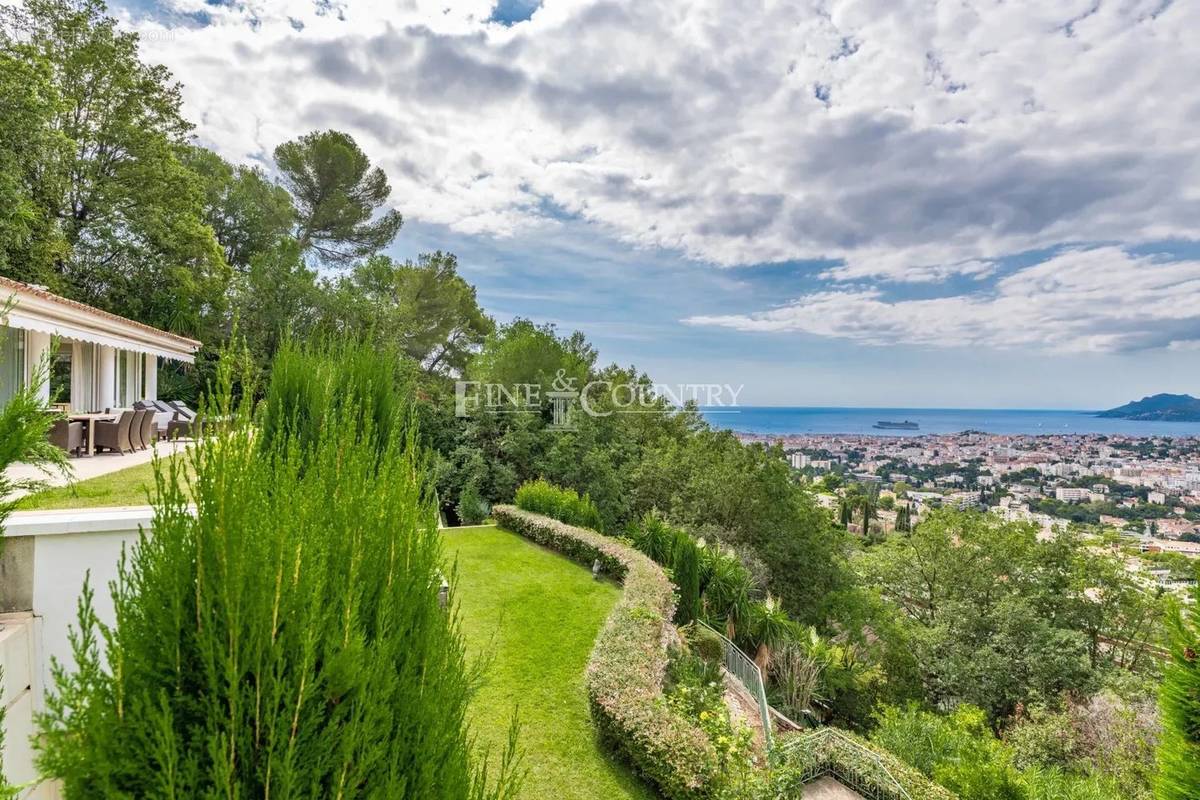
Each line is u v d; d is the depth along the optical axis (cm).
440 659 155
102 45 1742
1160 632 1563
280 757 111
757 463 1919
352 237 2856
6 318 315
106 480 605
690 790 443
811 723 1109
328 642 123
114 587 119
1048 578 1786
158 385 1775
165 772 101
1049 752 1120
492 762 491
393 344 426
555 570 1025
